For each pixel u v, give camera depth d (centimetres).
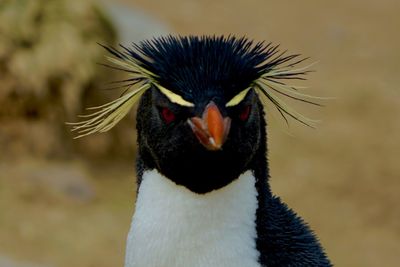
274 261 646
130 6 2359
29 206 1561
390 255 1625
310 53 2345
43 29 1717
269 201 667
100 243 1502
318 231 1680
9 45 1691
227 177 619
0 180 1614
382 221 1717
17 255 1428
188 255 627
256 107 633
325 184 1798
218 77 612
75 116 1702
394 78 2222
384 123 2014
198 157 607
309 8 2606
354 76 2214
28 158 1686
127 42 1970
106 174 1691
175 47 634
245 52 640
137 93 661
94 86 1695
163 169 627
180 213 627
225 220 627
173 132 612
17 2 1731
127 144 1742
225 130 586
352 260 1611
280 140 1920
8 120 1708
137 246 643
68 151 1717
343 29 2483
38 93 1678
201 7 2502
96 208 1596
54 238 1491
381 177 1825
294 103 2041
